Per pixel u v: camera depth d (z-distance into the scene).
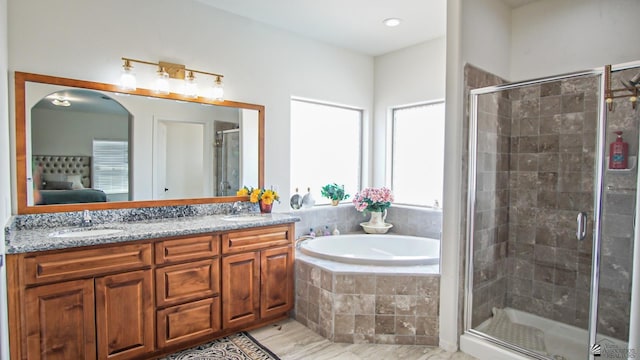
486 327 2.62
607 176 2.27
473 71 2.47
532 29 2.81
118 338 2.03
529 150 2.79
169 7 2.64
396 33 3.37
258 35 3.13
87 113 2.36
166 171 2.69
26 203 2.13
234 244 2.50
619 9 2.39
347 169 4.11
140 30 2.53
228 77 2.96
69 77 2.27
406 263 2.63
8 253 1.67
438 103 3.63
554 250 2.66
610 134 2.24
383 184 4.06
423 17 2.99
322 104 3.82
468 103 2.43
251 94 3.11
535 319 2.75
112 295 2.00
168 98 2.68
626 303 2.20
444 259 2.40
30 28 2.13
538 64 2.78
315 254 2.88
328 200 3.93
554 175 2.66
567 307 2.59
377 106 4.10
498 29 2.75
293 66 3.39
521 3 2.83
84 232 2.18
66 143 2.28
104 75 2.39
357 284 2.47
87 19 2.32
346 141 4.09
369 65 4.08
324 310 2.56
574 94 2.54
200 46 2.80
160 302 2.18
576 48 2.59
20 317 1.73
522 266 2.84
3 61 1.84
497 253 2.78
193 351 2.33
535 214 2.76
